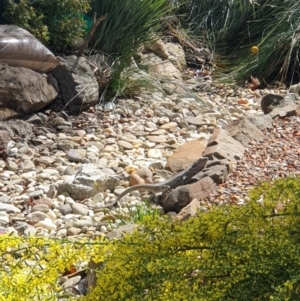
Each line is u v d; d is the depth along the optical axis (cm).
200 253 252
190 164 653
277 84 1052
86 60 898
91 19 995
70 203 584
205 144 694
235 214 255
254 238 248
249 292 236
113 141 754
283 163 632
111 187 616
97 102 871
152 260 250
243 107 938
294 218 255
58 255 279
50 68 843
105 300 250
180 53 1091
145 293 249
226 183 584
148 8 1009
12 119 782
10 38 794
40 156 711
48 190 607
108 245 273
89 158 701
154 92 926
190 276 246
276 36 1084
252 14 1158
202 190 560
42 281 279
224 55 1138
